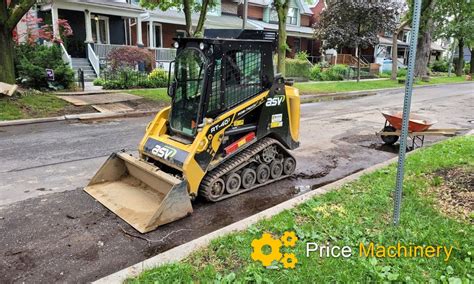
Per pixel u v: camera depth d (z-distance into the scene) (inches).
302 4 1298.0
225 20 1025.5
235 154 199.2
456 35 1354.6
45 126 372.5
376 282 113.1
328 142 331.9
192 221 170.9
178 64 193.3
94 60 703.7
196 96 185.8
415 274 117.4
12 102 425.4
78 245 147.0
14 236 153.0
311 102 612.4
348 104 589.3
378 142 333.7
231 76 188.1
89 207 180.7
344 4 865.5
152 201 181.9
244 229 148.5
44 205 183.0
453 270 119.0
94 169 239.8
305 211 164.2
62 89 551.8
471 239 137.2
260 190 211.8
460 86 997.2
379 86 887.7
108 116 428.5
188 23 536.7
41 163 249.9
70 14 749.9
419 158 249.3
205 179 187.5
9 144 298.2
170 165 182.7
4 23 448.5
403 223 151.6
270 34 203.9
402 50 1684.3
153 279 114.2
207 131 179.5
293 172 239.1
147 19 850.1
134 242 150.4
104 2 746.8
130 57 642.2
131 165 195.8
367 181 206.5
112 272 129.7
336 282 113.3
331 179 234.5
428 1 955.3
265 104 205.5
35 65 528.7
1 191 200.4
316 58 1298.0
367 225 151.6
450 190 188.4
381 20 870.4
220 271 120.3
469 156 251.4
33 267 131.9
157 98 534.0
